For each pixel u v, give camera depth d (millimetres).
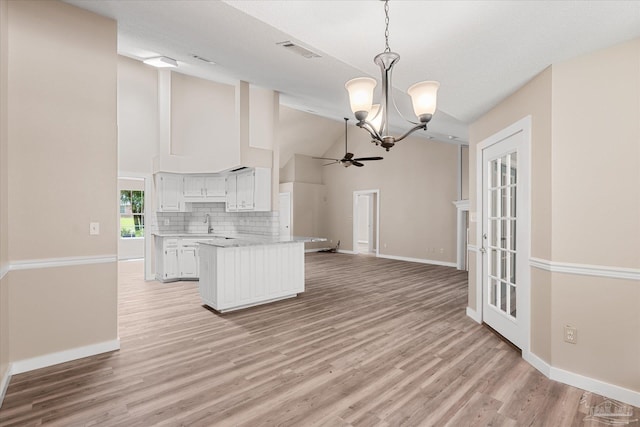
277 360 2670
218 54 3305
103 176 2775
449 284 5676
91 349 2705
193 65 4137
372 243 10398
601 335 2221
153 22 2740
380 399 2115
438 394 2182
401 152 8938
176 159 5941
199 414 1931
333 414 1949
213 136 6270
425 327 3492
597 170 2244
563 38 2074
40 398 2072
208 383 2289
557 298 2396
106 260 2791
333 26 2051
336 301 4531
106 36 2764
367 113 1881
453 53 2324
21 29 2400
